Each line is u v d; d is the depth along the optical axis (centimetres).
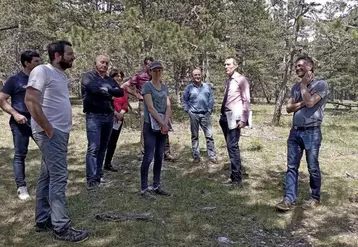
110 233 349
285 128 1109
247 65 2027
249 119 504
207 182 522
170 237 345
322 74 1147
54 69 320
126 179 534
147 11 1102
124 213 398
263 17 1742
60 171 326
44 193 347
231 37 1534
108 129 493
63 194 332
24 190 444
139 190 482
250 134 972
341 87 2184
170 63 1059
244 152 731
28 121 433
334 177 564
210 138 645
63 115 321
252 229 370
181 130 984
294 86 440
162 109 453
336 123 1318
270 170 599
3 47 1655
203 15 1147
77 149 722
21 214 394
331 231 369
